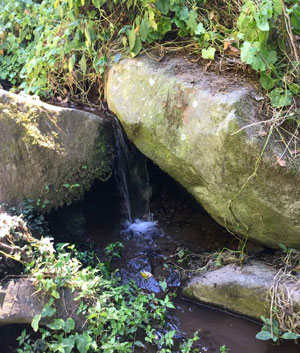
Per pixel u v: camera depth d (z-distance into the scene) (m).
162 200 1.82
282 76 1.20
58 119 1.41
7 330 1.14
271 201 1.19
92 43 1.47
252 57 1.13
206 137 1.18
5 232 1.17
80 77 1.67
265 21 1.12
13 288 1.12
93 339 1.13
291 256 1.30
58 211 1.52
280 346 1.17
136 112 1.32
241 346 1.17
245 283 1.23
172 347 1.17
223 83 1.21
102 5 1.49
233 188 1.21
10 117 1.33
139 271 1.45
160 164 1.35
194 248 1.57
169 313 1.29
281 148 1.14
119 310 1.16
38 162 1.38
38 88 1.67
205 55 1.25
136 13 1.44
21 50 1.86
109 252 1.53
